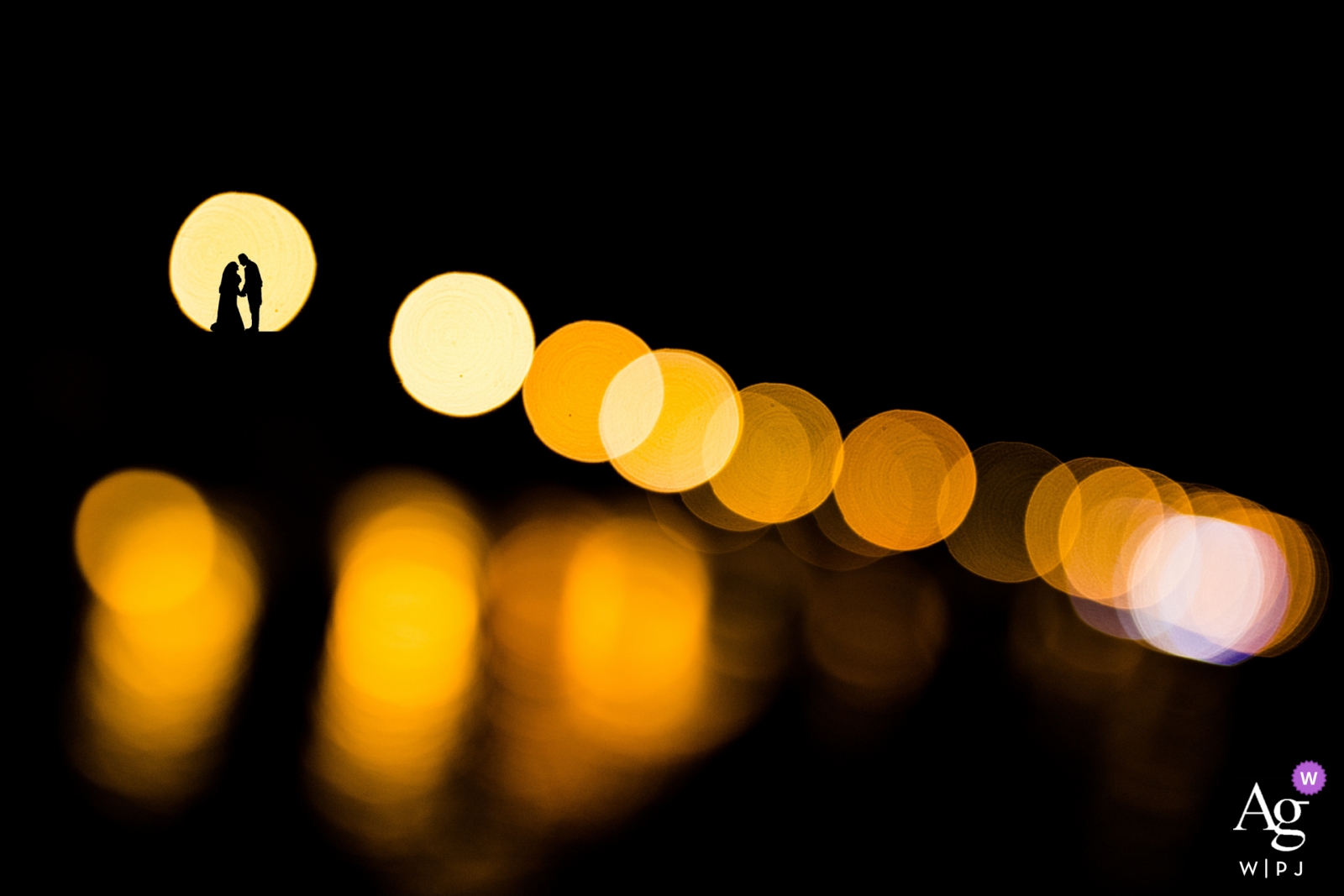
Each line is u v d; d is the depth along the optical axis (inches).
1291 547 575.5
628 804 152.9
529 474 679.7
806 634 308.7
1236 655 365.1
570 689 209.9
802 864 139.7
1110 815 177.0
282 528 343.6
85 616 208.1
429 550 348.5
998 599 451.5
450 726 174.6
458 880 121.2
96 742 143.5
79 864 111.3
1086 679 292.8
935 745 205.5
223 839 122.3
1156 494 775.1
